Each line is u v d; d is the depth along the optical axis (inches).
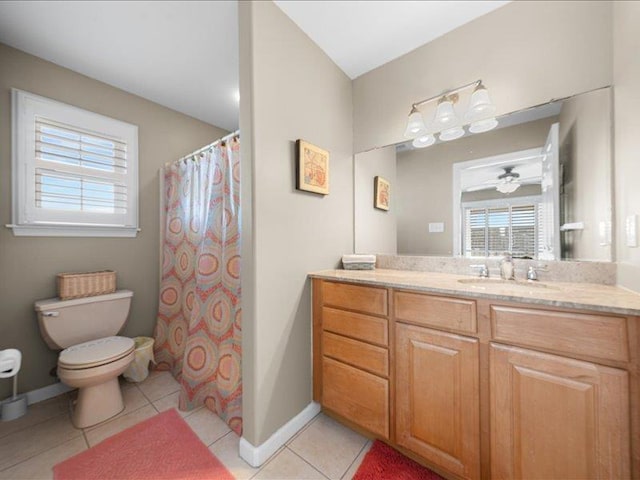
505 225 60.1
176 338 83.7
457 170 66.5
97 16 57.7
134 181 87.5
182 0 53.9
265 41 52.9
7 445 53.6
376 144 78.0
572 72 51.6
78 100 76.8
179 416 62.8
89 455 51.1
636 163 39.2
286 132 57.7
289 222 58.4
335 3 55.4
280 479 46.3
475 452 41.2
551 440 35.3
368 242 79.5
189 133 102.7
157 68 75.8
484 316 40.8
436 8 58.0
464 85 63.0
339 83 76.7
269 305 53.3
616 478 31.5
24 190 67.4
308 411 61.9
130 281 87.0
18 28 60.8
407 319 48.5
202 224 75.8
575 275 51.2
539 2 54.7
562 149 53.1
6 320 65.5
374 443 54.1
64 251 74.2
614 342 31.8
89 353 61.4
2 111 65.1
